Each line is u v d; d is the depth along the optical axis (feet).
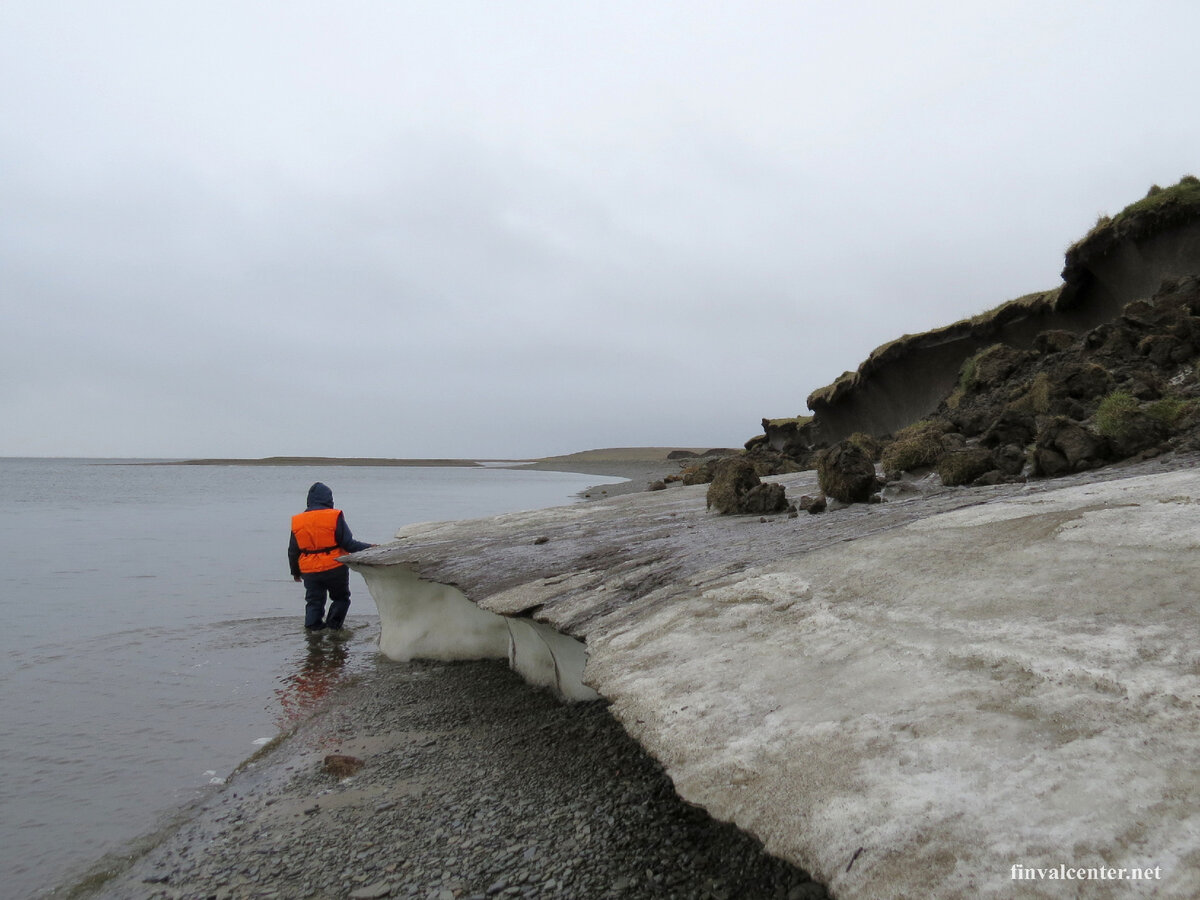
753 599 14.74
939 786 7.50
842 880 6.82
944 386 84.48
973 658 9.95
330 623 34.37
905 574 14.15
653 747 10.02
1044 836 6.50
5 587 46.19
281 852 13.44
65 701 23.61
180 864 13.38
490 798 14.47
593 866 11.27
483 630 27.89
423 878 11.78
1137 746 7.31
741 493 30.50
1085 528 14.56
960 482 28.48
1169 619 9.74
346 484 245.24
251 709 22.82
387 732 19.90
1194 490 16.08
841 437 107.86
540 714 19.54
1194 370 37.55
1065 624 10.35
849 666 10.72
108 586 46.57
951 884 6.32
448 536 36.45
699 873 10.53
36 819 15.39
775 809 8.00
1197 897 5.47
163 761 18.58
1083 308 67.41
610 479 237.66
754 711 10.11
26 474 352.90
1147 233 57.62
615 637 14.64
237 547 68.59
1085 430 26.35
